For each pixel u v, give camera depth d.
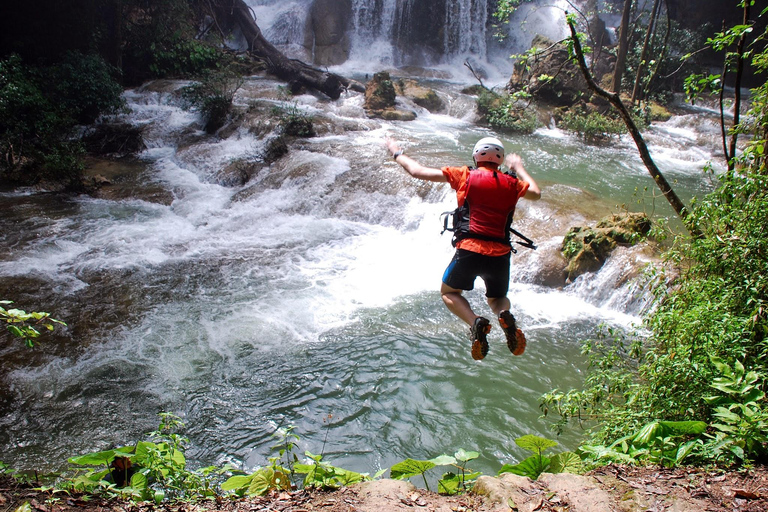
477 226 3.57
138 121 19.27
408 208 13.59
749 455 3.72
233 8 26.56
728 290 5.27
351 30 30.66
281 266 11.39
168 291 10.15
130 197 14.76
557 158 18.00
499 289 3.65
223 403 7.31
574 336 9.05
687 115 22.66
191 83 21.02
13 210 13.27
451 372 8.02
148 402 7.27
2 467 3.75
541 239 11.72
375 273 11.25
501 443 6.61
